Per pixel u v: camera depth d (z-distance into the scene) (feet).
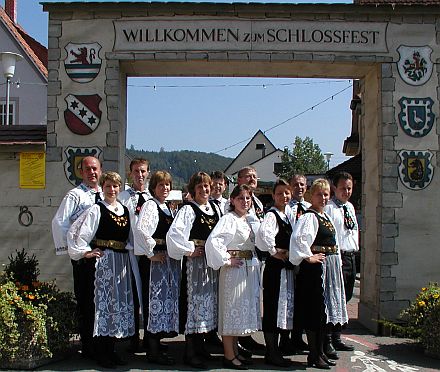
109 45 27.32
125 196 23.06
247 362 20.56
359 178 51.13
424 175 27.30
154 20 27.27
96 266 19.93
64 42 27.40
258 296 20.18
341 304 20.89
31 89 72.08
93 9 27.12
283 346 22.33
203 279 20.13
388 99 27.37
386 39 27.48
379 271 27.07
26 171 27.25
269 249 19.93
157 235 20.58
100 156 27.20
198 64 27.94
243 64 27.96
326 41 27.35
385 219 27.07
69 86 27.35
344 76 30.37
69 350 21.54
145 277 20.84
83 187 21.26
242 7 27.07
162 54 27.17
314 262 20.03
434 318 21.97
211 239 19.31
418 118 27.40
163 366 20.21
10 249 27.12
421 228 27.17
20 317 19.65
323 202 20.71
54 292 21.21
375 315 26.81
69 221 20.51
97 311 19.72
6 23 71.92
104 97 27.27
